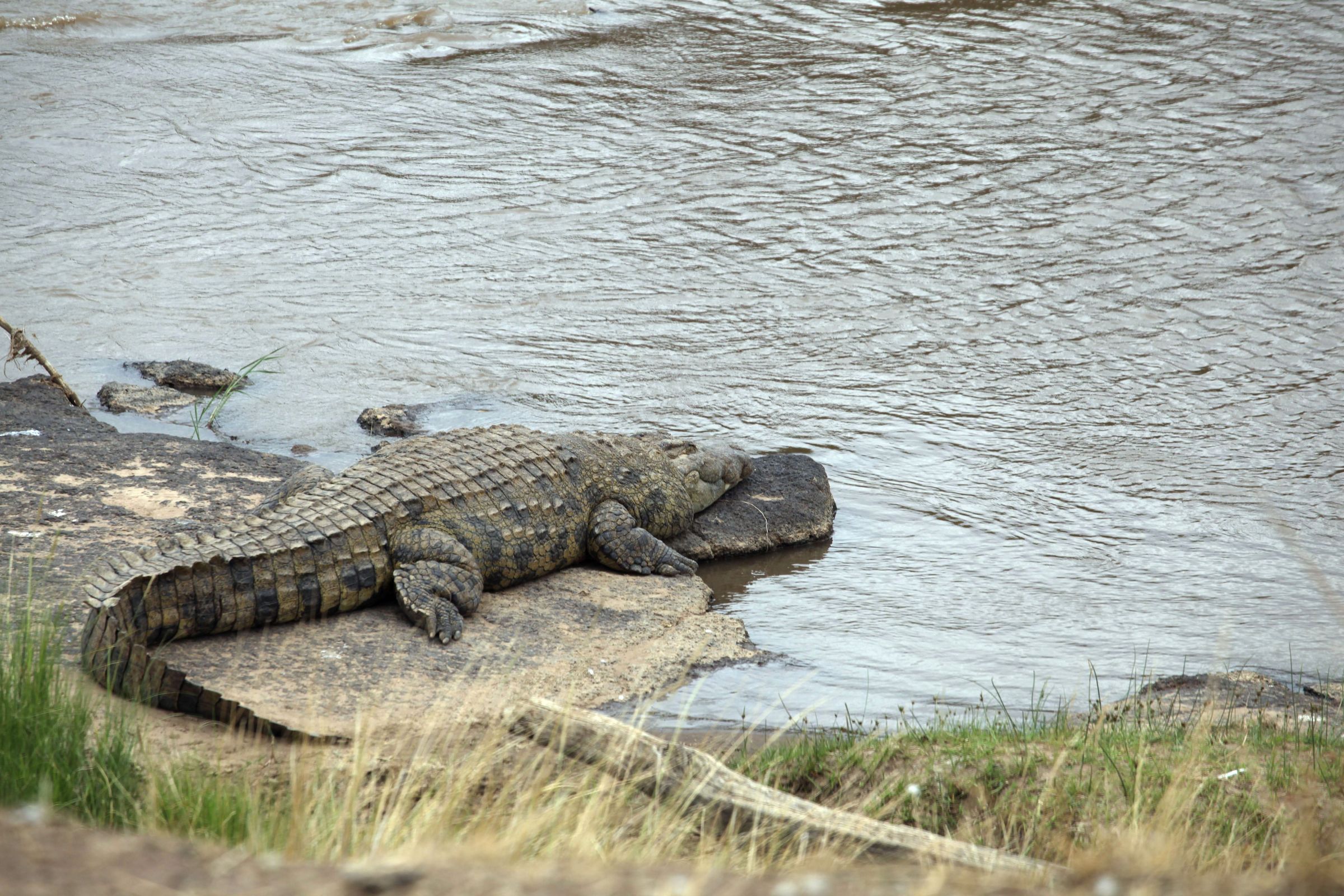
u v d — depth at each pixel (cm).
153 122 7919
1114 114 7938
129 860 1047
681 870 1103
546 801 1781
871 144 7562
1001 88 8469
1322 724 2331
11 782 1573
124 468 3347
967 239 6178
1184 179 6894
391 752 2008
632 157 7425
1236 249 6003
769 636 2900
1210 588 3228
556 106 8375
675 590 3044
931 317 5281
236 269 5700
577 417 4262
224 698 2073
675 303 5431
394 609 2686
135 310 5128
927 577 3288
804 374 4716
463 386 4509
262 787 1870
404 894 1001
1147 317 5275
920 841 1616
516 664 2503
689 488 3431
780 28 10019
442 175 7138
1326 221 6316
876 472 3959
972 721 2425
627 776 1783
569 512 3089
